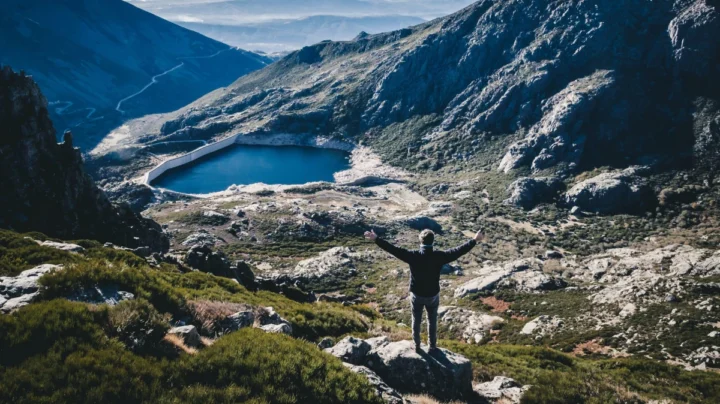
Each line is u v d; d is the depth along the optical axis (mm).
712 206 171250
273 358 12008
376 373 14961
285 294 50094
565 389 14984
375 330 29422
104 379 10008
